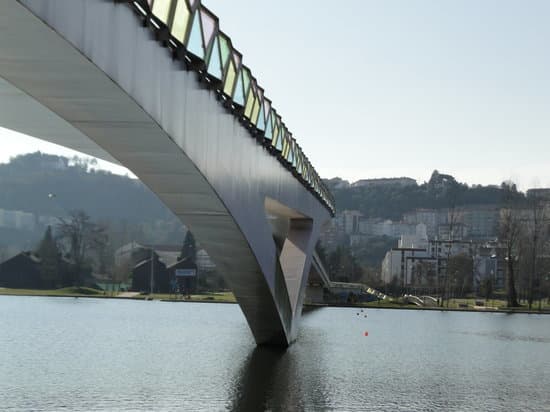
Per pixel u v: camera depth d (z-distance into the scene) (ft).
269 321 121.08
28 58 37.09
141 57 45.78
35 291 357.61
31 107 50.96
